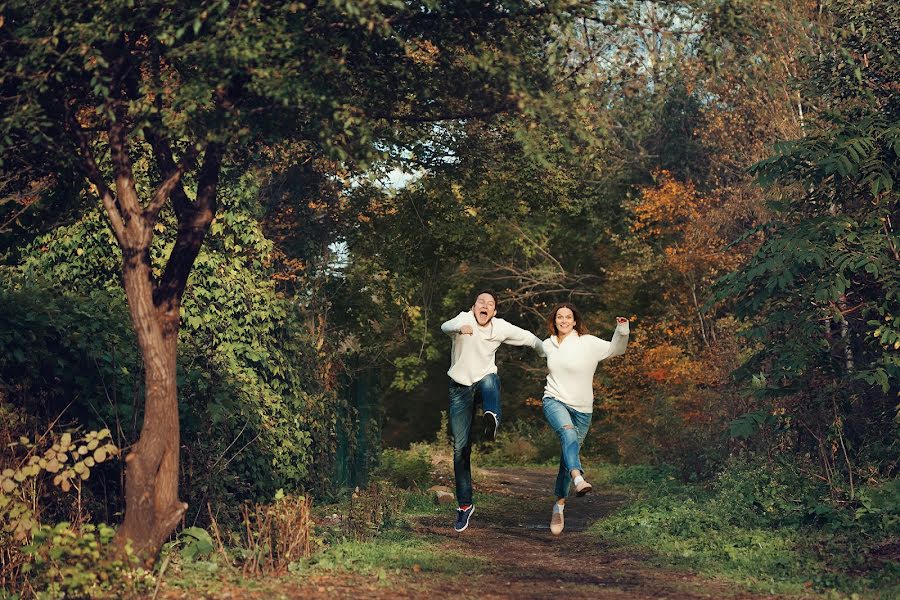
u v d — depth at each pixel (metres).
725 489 11.68
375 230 17.16
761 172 11.45
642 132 27.55
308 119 7.08
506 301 32.78
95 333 9.02
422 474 18.92
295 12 6.23
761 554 8.67
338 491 14.51
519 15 7.05
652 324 29.58
